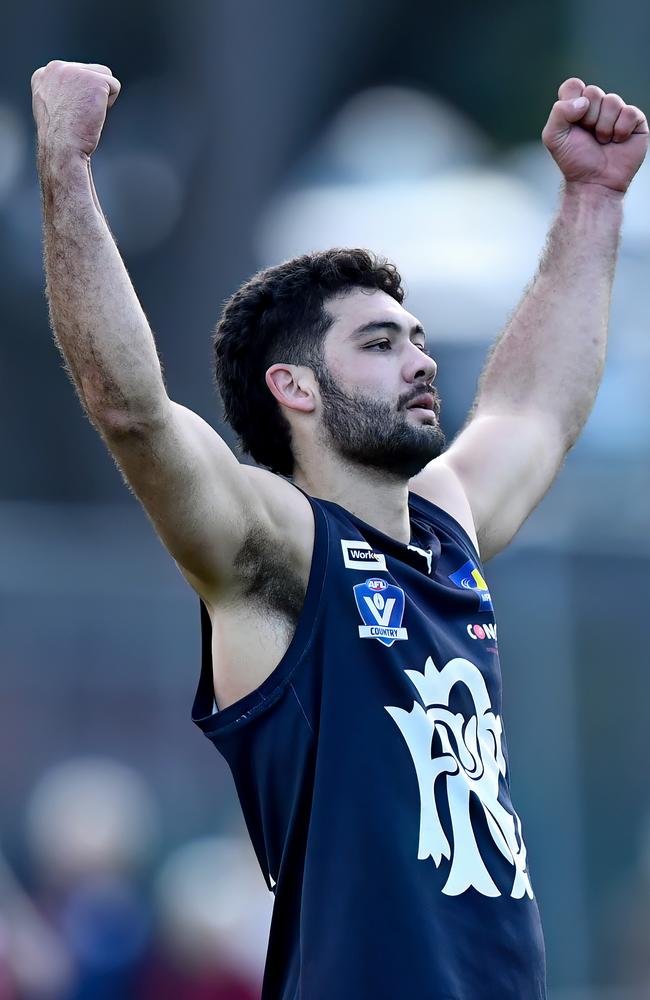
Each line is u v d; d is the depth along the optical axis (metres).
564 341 16.97
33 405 48.25
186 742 32.91
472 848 13.16
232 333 14.74
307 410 14.26
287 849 13.31
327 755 13.04
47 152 13.01
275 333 14.44
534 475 16.38
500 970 12.94
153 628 33.22
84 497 46.84
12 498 46.97
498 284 42.88
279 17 65.06
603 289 17.19
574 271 17.16
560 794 31.59
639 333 40.47
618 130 17.12
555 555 32.78
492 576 32.56
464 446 16.38
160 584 33.41
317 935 12.80
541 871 31.28
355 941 12.68
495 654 14.31
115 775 32.31
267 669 13.30
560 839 31.38
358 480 14.20
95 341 12.63
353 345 14.16
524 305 17.30
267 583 13.37
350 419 14.04
